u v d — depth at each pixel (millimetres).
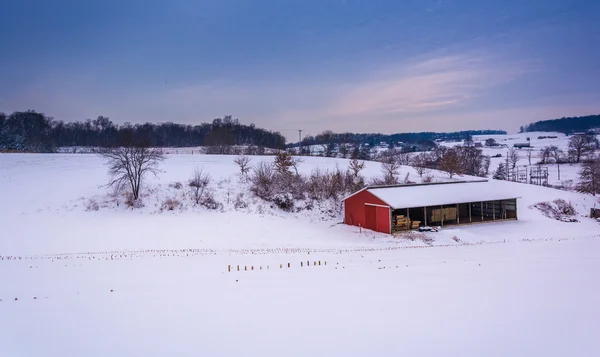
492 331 11273
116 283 17281
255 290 15977
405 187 40125
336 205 45906
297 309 13422
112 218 35781
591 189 56750
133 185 41188
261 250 27875
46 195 39500
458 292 15312
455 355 9773
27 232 30562
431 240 32750
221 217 38188
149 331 11438
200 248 28531
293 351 10070
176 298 14812
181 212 38875
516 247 27844
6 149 85938
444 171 67312
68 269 20234
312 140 150750
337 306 13688
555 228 38344
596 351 9930
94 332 11328
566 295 14727
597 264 20766
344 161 72250
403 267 20688
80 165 55312
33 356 9719
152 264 21812
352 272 19500
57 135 119188
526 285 16250
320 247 29766
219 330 11516
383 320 12250
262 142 137750
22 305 13812
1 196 38406
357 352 9984
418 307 13469
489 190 41812
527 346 10250
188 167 55438
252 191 45281
